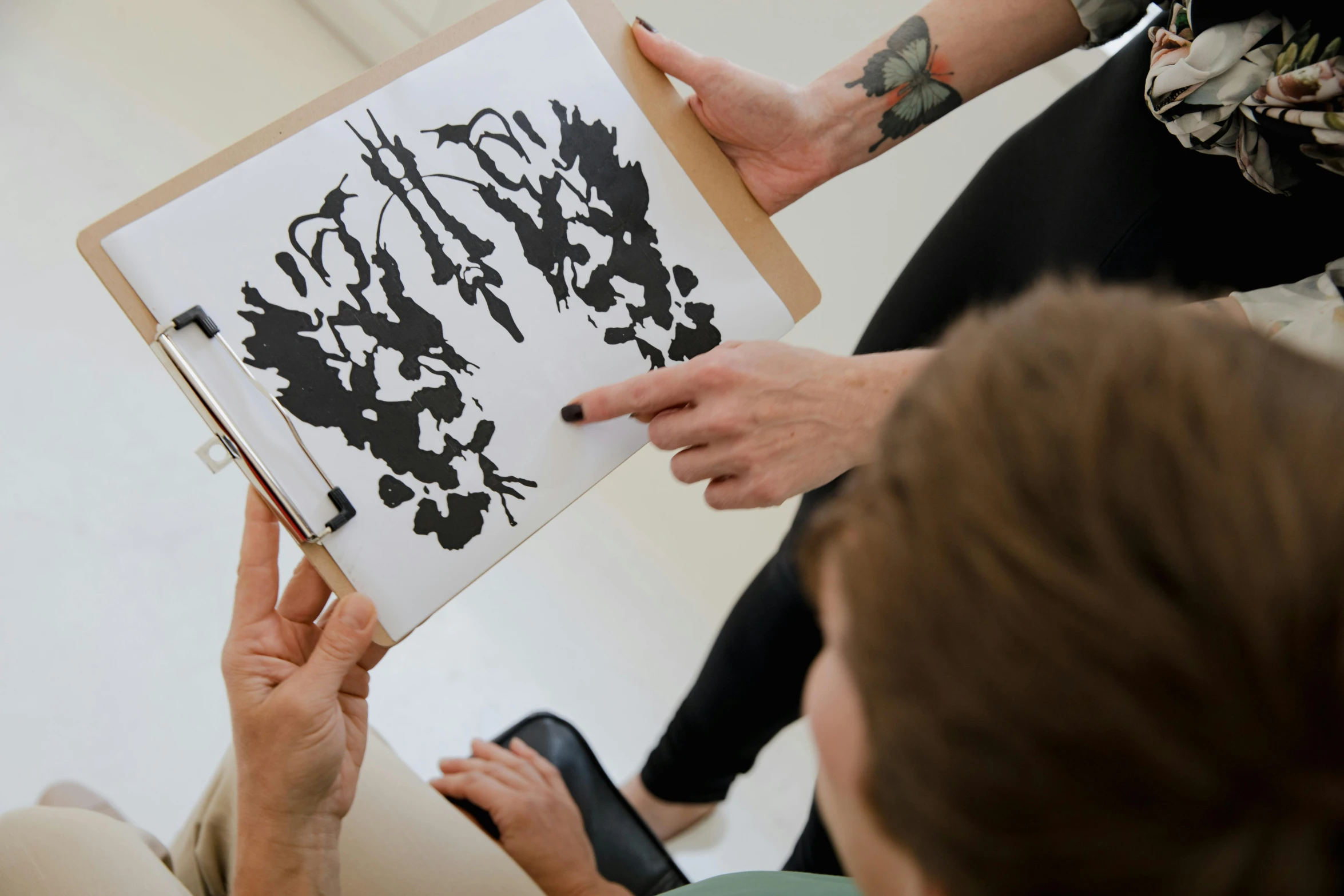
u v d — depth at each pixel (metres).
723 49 1.17
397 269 0.57
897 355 0.61
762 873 0.55
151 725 0.99
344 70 1.41
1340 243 0.59
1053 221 0.72
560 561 1.28
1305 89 0.51
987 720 0.16
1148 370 0.17
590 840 0.92
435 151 0.58
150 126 1.24
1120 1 0.67
